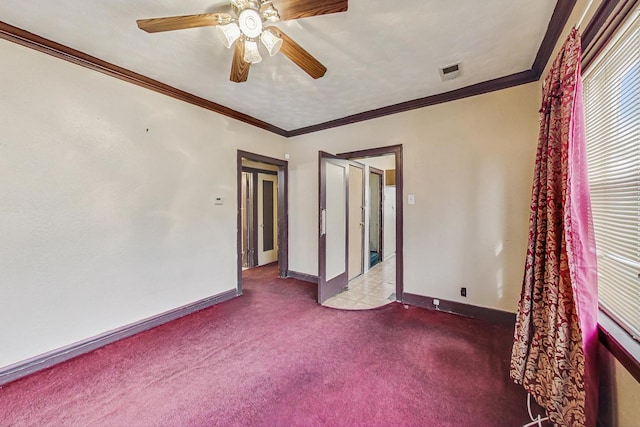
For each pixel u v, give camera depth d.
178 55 2.21
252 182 5.29
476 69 2.45
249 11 1.47
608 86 1.40
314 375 1.88
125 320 2.47
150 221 2.66
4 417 1.53
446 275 2.98
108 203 2.36
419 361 2.04
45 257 2.03
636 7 1.10
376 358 2.08
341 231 3.77
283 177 4.39
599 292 1.53
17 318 1.90
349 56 2.22
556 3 1.65
